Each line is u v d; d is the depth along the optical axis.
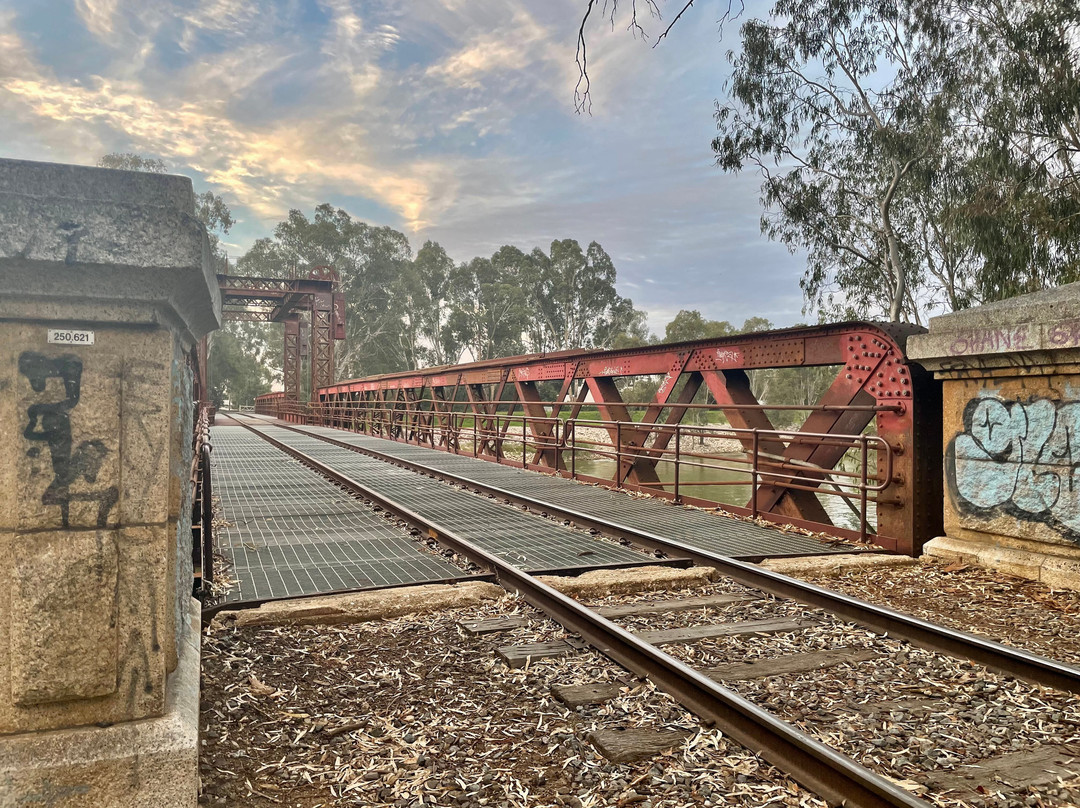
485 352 66.25
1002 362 5.88
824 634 4.48
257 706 3.31
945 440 6.55
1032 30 15.34
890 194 18.33
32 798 1.83
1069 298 5.26
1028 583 5.54
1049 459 5.61
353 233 63.19
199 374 5.96
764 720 2.87
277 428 32.53
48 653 1.88
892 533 6.88
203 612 4.51
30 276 1.83
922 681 3.70
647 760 2.85
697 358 9.94
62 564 1.89
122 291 1.91
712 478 23.19
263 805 2.52
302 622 4.58
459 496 10.56
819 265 20.56
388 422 25.22
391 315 64.62
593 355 12.64
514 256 66.25
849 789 2.51
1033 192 15.11
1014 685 3.60
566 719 3.24
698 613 5.00
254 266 62.62
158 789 1.93
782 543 7.08
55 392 1.89
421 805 2.53
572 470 12.84
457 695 3.51
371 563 6.15
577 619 4.50
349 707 3.35
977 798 2.55
